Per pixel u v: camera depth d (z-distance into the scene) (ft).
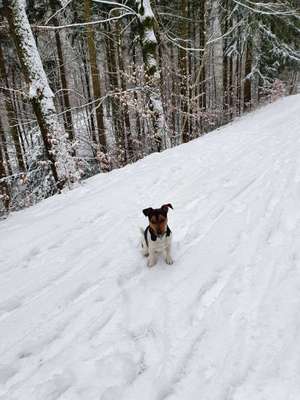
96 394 9.37
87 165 39.83
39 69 29.94
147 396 9.07
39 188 40.63
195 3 57.67
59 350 11.33
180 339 10.87
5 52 53.98
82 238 19.38
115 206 23.27
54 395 9.53
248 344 10.16
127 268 15.71
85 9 41.55
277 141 32.81
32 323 12.90
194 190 24.08
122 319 12.30
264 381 8.86
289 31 59.88
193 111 49.98
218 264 14.64
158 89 42.52
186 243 17.06
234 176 25.44
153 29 43.50
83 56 62.18
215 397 8.71
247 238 16.25
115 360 10.40
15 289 15.35
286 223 16.80
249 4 53.26
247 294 12.33
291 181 21.81
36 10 49.32
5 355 11.47
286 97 61.93
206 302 12.44
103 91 68.44
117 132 49.52
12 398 9.70
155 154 36.42
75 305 13.58
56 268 16.63
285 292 12.01
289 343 9.91
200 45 63.98
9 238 20.38
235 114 66.03
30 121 46.73
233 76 75.87
